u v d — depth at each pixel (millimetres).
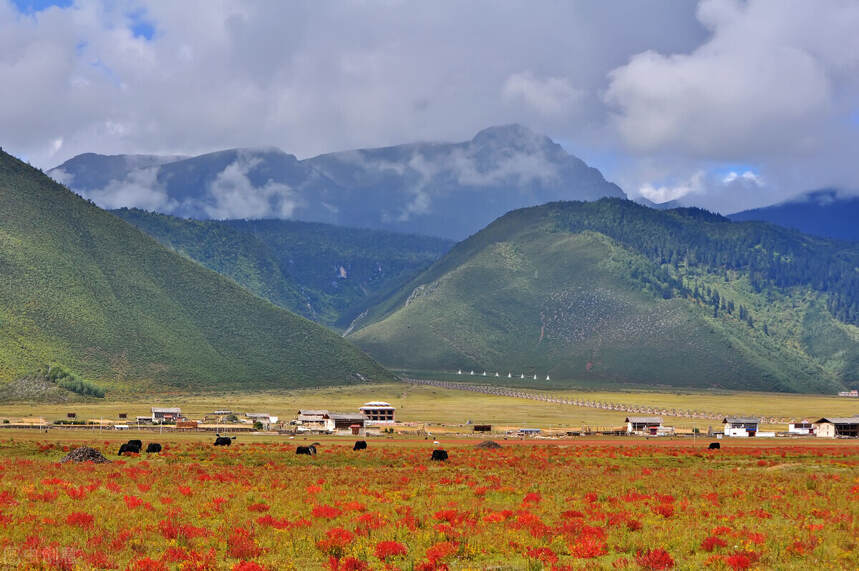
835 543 43000
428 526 46719
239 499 56625
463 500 59438
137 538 40656
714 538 41906
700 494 64875
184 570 34938
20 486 59688
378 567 36719
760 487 71688
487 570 36469
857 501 61594
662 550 38938
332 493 61312
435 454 105188
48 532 41562
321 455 108562
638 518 51156
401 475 80562
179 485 64562
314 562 37625
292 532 43438
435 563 36469
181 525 44219
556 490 67875
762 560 39031
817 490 70188
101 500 54250
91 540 39594
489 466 95062
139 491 60156
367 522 46094
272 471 83188
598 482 75250
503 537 42719
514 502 59781
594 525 47438
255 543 40188
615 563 37656
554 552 40312
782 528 47750
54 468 77812
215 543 40531
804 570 37219
